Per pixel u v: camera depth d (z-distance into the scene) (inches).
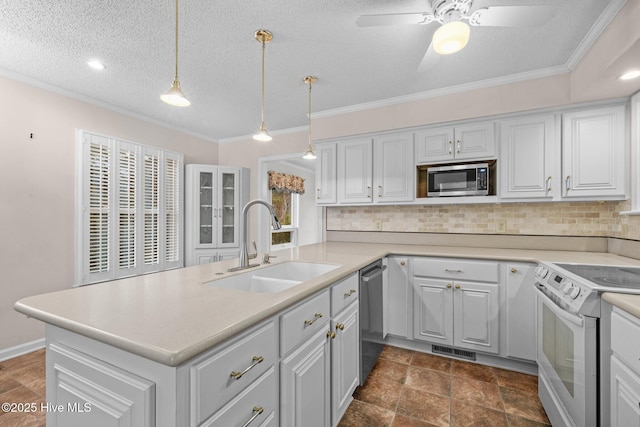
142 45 74.9
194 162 153.7
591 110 81.4
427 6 60.9
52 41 73.2
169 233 135.5
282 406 40.3
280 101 111.9
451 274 87.4
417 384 75.2
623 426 39.6
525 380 76.8
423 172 106.5
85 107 107.2
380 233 121.5
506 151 91.0
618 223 83.7
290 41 73.1
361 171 113.9
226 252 150.5
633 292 42.4
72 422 34.0
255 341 35.1
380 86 98.4
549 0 58.6
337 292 58.2
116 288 47.3
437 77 91.9
